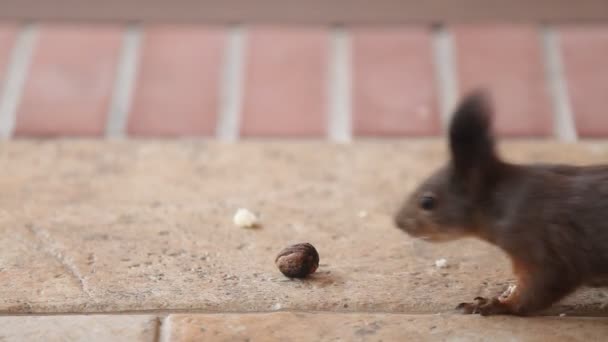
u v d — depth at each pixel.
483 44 1.97
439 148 1.83
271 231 1.70
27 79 1.92
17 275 1.64
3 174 1.78
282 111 1.88
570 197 1.57
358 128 1.86
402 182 1.77
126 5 2.02
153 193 1.75
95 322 1.60
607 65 1.94
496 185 1.59
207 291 1.63
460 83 1.92
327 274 1.65
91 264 1.66
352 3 2.02
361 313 1.61
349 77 1.93
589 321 1.60
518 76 1.92
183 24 2.00
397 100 1.90
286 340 1.58
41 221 1.71
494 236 1.59
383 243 1.69
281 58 1.95
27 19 2.00
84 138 1.84
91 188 1.76
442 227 1.61
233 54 1.96
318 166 1.80
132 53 1.96
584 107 1.88
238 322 1.60
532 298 1.58
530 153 1.81
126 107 1.89
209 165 1.80
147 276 1.64
